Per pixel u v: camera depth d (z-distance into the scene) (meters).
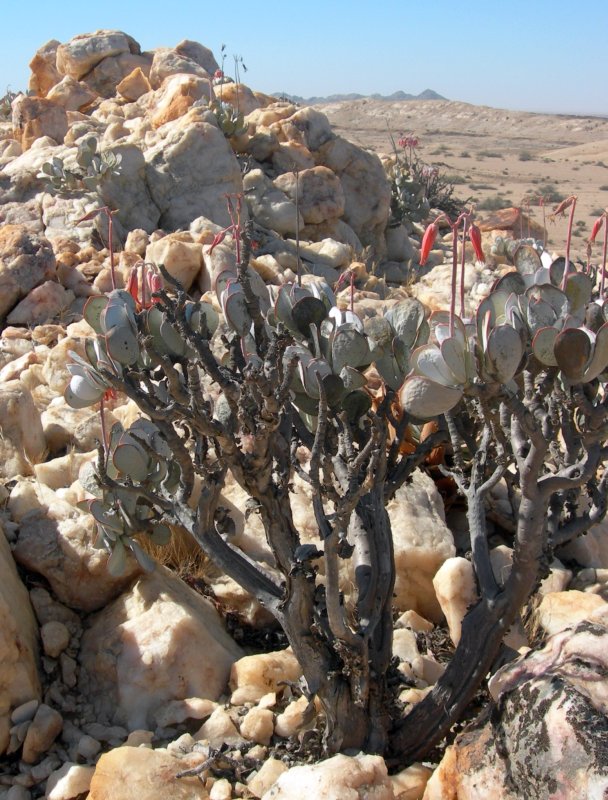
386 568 3.59
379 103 136.62
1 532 4.38
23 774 3.60
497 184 47.34
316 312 3.52
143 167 10.73
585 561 5.01
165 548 4.64
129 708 3.88
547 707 2.87
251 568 3.57
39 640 4.14
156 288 3.62
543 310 3.24
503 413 3.52
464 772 3.04
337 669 3.38
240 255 3.38
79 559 4.31
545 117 126.50
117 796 3.25
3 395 5.35
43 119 14.00
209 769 3.47
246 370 3.01
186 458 3.39
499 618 3.39
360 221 12.92
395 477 3.90
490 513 5.31
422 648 4.43
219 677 4.01
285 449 3.47
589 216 31.19
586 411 2.99
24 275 8.23
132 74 16.73
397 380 3.66
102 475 3.59
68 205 10.34
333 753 3.46
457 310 8.95
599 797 2.63
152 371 4.04
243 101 14.50
